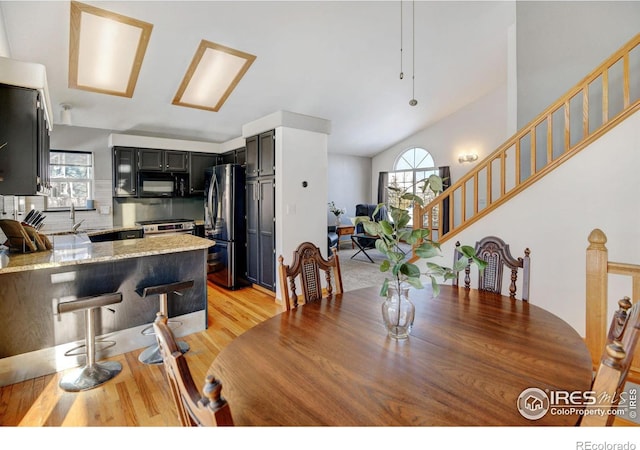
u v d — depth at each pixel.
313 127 4.20
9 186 2.23
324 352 1.22
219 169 4.68
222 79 4.38
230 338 2.99
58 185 4.89
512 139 3.11
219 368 1.10
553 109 2.89
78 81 3.87
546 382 1.00
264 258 4.26
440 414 0.85
